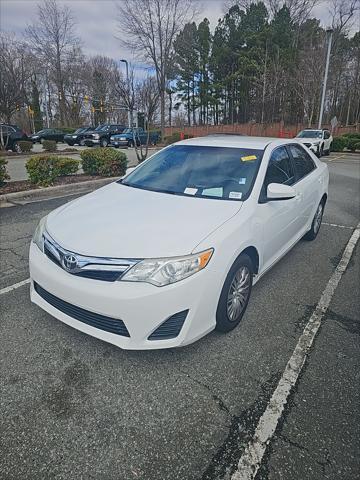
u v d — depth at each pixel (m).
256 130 38.34
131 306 2.19
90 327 2.40
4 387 2.24
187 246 2.32
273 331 2.90
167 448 1.86
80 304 2.32
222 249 2.45
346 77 39.25
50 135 25.91
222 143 3.74
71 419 2.02
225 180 3.23
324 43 30.80
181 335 2.32
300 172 4.26
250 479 1.72
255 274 3.15
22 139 18.27
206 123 51.50
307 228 4.70
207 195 3.10
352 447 1.89
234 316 2.82
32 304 3.19
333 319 3.11
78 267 2.32
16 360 2.48
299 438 1.94
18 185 8.34
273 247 3.43
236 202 2.94
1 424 1.98
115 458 1.80
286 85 36.38
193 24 42.53
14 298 3.29
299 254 4.61
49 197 7.64
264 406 2.15
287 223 3.67
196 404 2.14
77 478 1.70
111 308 2.22
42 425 1.98
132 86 17.12
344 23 33.91
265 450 1.86
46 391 2.21
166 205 2.89
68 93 45.22
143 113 16.84
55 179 8.70
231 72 47.03
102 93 40.31
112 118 42.84
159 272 2.21
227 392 2.24
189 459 1.81
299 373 2.43
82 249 2.36
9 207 6.64
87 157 10.09
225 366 2.47
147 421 2.02
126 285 2.21
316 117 40.00
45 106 47.41
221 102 49.25
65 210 3.03
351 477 1.74
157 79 24.48
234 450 1.86
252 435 1.95
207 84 47.47
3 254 4.32
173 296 2.22
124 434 1.94
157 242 2.34
